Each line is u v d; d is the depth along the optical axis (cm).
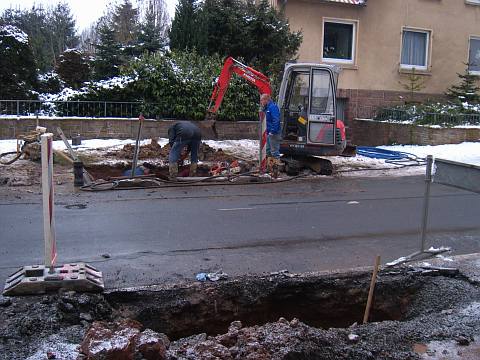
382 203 982
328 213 888
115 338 358
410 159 1520
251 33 1889
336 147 1291
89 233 732
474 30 2230
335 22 2019
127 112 1761
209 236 727
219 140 1791
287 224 805
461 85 2161
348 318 562
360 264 615
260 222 813
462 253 664
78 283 482
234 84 1809
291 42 1894
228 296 526
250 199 999
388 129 1928
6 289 473
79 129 1658
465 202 1002
